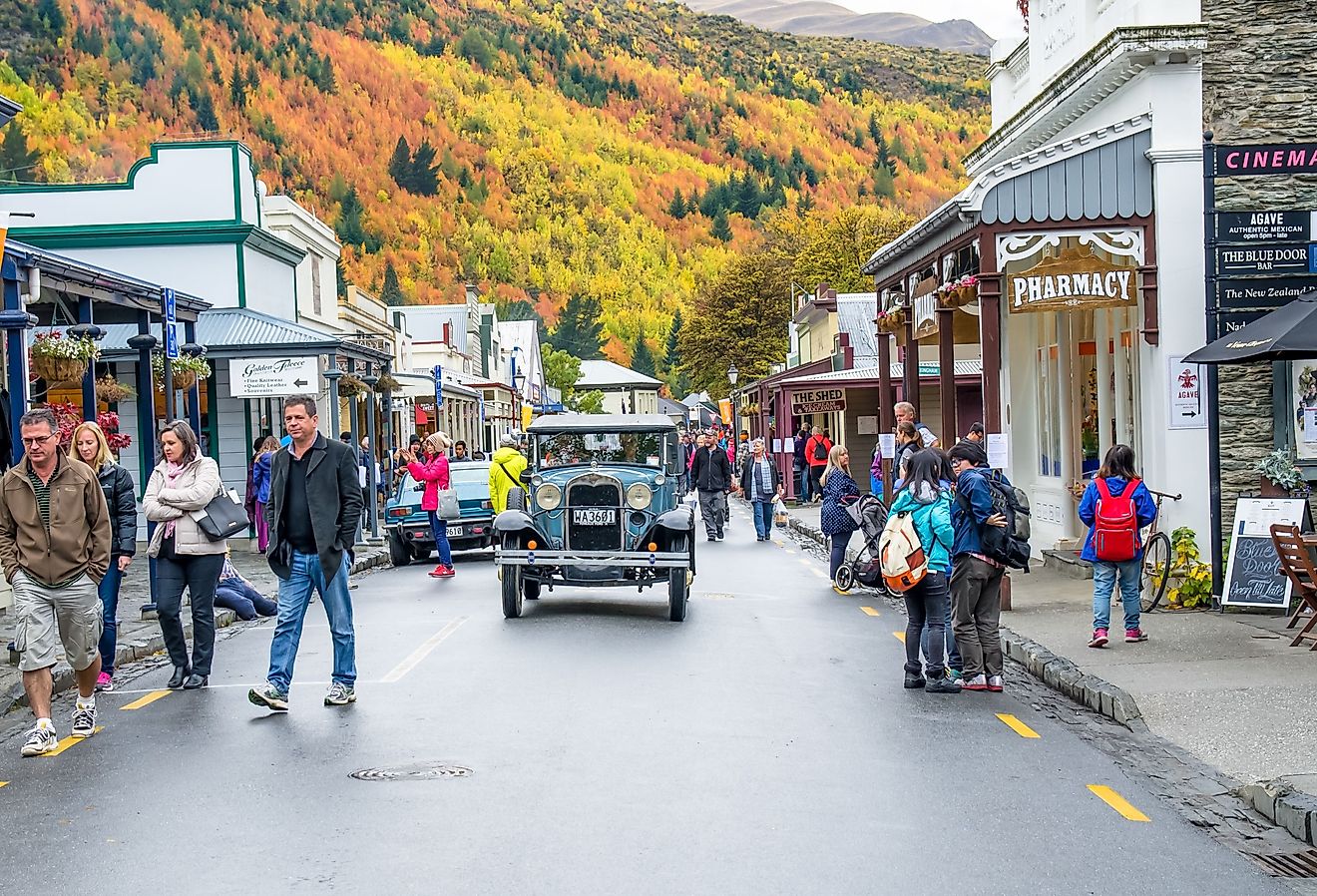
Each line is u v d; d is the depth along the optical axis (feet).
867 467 140.77
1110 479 40.47
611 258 652.07
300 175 563.89
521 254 625.00
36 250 50.29
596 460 54.44
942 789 25.39
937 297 63.72
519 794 24.84
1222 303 49.52
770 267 292.20
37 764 28.14
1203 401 50.78
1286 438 48.65
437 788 25.30
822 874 20.25
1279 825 23.24
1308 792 23.63
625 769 26.76
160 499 36.73
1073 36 63.16
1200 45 50.16
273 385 85.40
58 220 112.88
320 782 25.91
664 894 19.30
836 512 59.06
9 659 40.73
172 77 497.46
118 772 27.20
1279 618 45.78
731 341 289.53
